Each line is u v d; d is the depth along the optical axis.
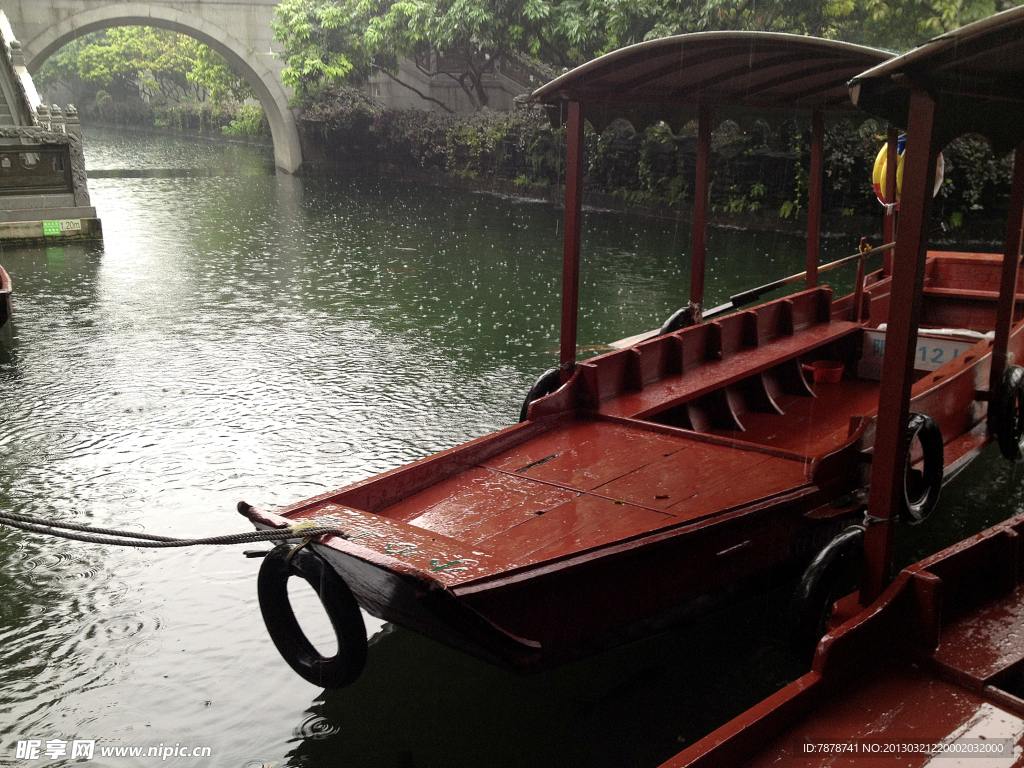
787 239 17.38
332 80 29.55
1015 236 5.70
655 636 4.35
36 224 16.38
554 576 3.52
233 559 5.41
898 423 3.72
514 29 22.20
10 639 4.61
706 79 6.18
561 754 3.82
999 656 3.55
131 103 65.88
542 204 23.88
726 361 6.67
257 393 8.35
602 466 4.90
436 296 12.64
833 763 3.00
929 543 5.53
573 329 5.89
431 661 4.48
